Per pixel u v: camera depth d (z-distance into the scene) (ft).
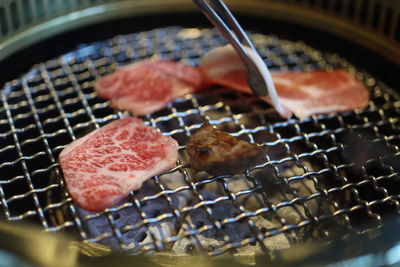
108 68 1.90
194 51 1.99
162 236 1.41
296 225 1.36
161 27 2.04
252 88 1.60
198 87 1.74
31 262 1.17
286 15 2.00
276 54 1.97
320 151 1.54
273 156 1.59
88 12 1.94
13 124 1.64
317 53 1.96
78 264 1.18
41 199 1.53
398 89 1.80
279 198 1.50
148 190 1.50
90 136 1.52
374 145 1.61
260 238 1.33
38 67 1.86
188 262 1.30
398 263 1.23
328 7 1.97
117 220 1.44
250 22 2.04
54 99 1.73
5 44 1.79
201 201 1.39
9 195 1.51
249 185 1.52
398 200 1.46
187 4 2.01
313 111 1.64
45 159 1.58
